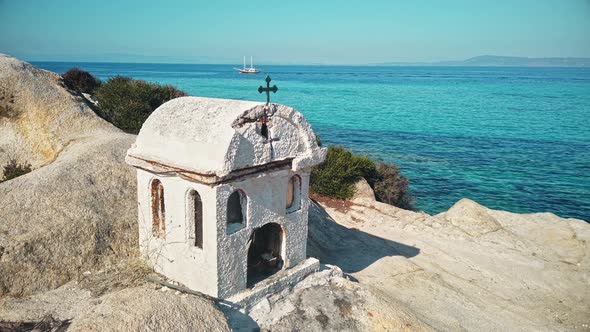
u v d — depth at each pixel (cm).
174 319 672
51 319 779
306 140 895
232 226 812
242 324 795
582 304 1377
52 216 1066
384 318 888
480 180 3522
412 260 1571
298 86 13588
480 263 1605
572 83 17538
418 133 5459
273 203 874
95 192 1213
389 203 2436
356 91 12006
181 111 866
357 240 1700
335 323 860
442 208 2923
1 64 2027
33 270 925
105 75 17112
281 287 905
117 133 1842
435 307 1207
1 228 988
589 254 1691
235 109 791
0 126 1897
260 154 805
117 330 617
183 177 792
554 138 5250
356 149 4484
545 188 3341
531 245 1777
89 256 1012
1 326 755
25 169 1662
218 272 790
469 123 6322
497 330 1152
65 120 1902
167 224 873
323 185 2202
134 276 920
